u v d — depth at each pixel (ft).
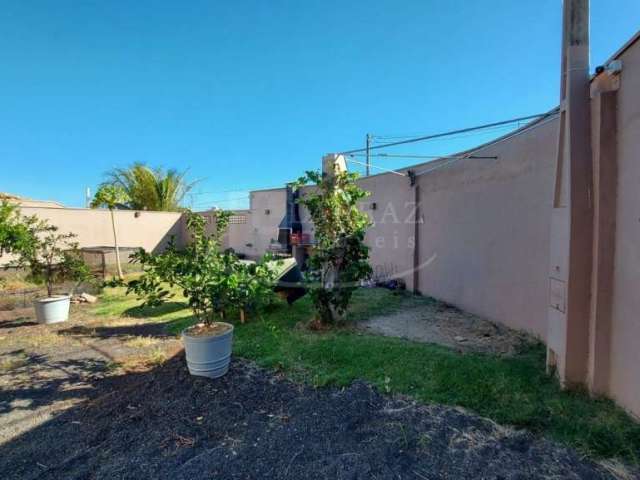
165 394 10.76
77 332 18.16
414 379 10.94
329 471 7.03
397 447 7.72
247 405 9.93
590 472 6.75
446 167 22.72
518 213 16.17
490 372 11.27
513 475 6.74
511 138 16.61
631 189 8.31
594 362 9.32
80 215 41.86
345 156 22.00
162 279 12.36
